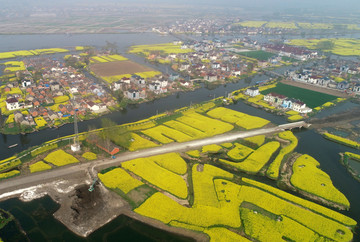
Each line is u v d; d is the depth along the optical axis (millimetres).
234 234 119562
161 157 171125
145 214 128125
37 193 138750
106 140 182750
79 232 119500
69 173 153375
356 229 126938
